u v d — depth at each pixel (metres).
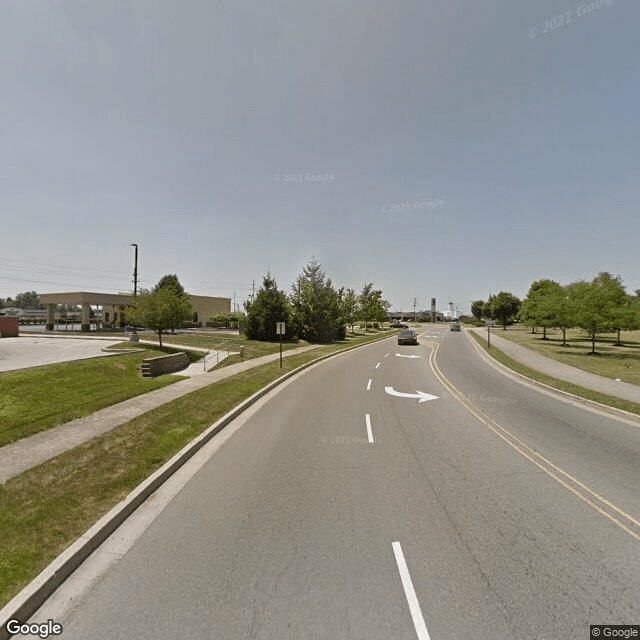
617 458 7.65
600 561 4.33
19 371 14.80
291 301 45.25
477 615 3.51
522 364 22.88
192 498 5.98
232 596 3.78
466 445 8.48
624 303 30.11
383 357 29.14
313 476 6.77
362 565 4.24
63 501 5.64
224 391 14.17
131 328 49.84
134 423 9.78
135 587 3.95
